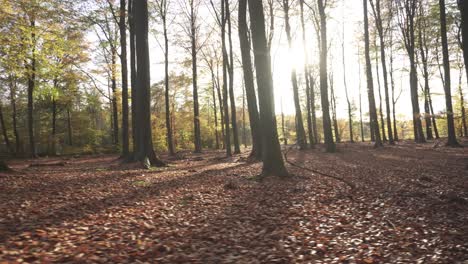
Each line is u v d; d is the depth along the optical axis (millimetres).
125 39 21500
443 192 8797
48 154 34469
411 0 28422
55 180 11242
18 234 5258
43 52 16141
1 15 13805
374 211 7410
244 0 17250
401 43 32094
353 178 11844
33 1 14555
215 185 10984
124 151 22516
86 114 42594
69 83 26047
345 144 34844
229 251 5148
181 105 44531
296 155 21969
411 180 10867
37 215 6562
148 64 16781
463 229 5871
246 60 18984
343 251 5141
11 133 43594
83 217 6645
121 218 6773
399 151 22547
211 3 24297
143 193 9523
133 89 20109
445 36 21109
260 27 11797
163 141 41812
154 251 4973
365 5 25625
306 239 5676
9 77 26531
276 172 11969
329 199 8766
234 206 8164
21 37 15359
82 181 11281
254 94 19844
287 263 4703
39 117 44594
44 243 4961
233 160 21203
